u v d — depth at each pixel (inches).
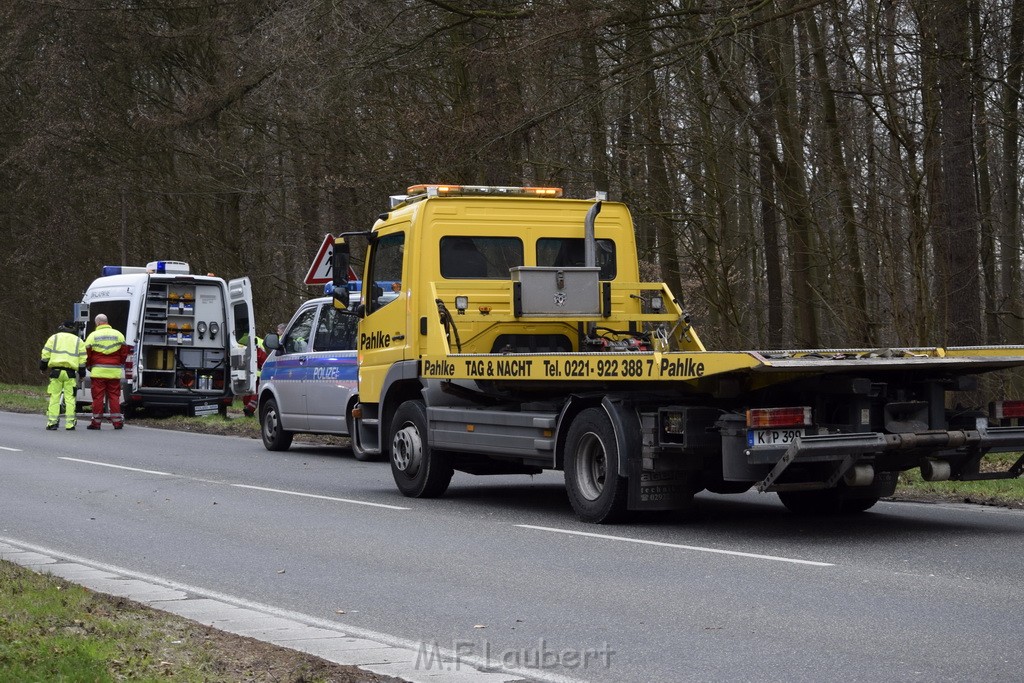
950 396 672.4
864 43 1122.7
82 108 1905.8
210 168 1861.5
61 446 1123.9
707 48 1017.5
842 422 565.0
